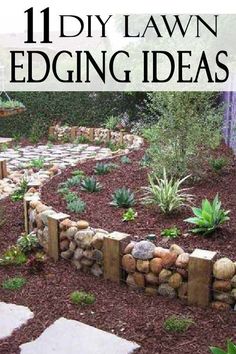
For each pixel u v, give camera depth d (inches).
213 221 140.6
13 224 179.5
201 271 107.0
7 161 371.9
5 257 139.3
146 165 255.1
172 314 104.7
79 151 430.0
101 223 157.8
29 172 294.8
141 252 116.6
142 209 173.9
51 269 133.6
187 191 204.2
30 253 146.5
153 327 99.2
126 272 121.1
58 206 179.6
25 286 122.2
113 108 537.6
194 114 232.7
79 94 543.5
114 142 464.1
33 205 160.4
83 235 129.5
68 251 136.9
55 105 548.4
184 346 92.0
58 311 107.7
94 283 123.4
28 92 546.0
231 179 227.0
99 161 293.6
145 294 116.3
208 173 239.3
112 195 194.7
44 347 92.0
